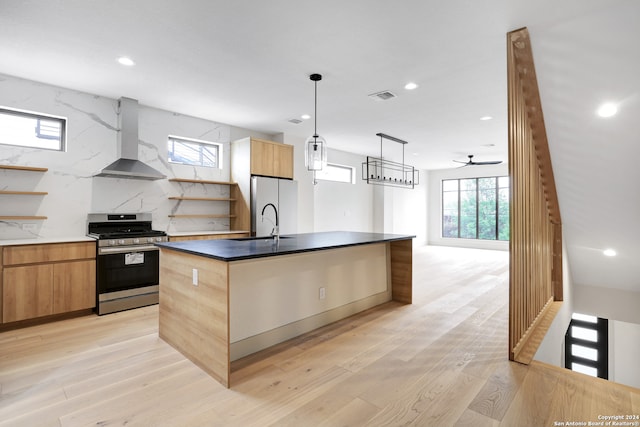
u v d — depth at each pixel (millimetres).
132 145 4352
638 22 2271
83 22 2588
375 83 3752
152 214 4766
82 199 4145
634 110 2805
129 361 2531
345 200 7934
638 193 3541
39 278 3320
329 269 3371
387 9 2383
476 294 4508
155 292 4055
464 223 10297
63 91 3977
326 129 5824
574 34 2520
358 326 3283
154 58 3191
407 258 4082
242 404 1978
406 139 6512
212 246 2775
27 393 2084
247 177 5273
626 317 5328
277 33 2727
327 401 2010
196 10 2416
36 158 3830
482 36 2734
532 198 3322
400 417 1856
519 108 2898
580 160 3479
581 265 5309
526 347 2816
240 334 2596
